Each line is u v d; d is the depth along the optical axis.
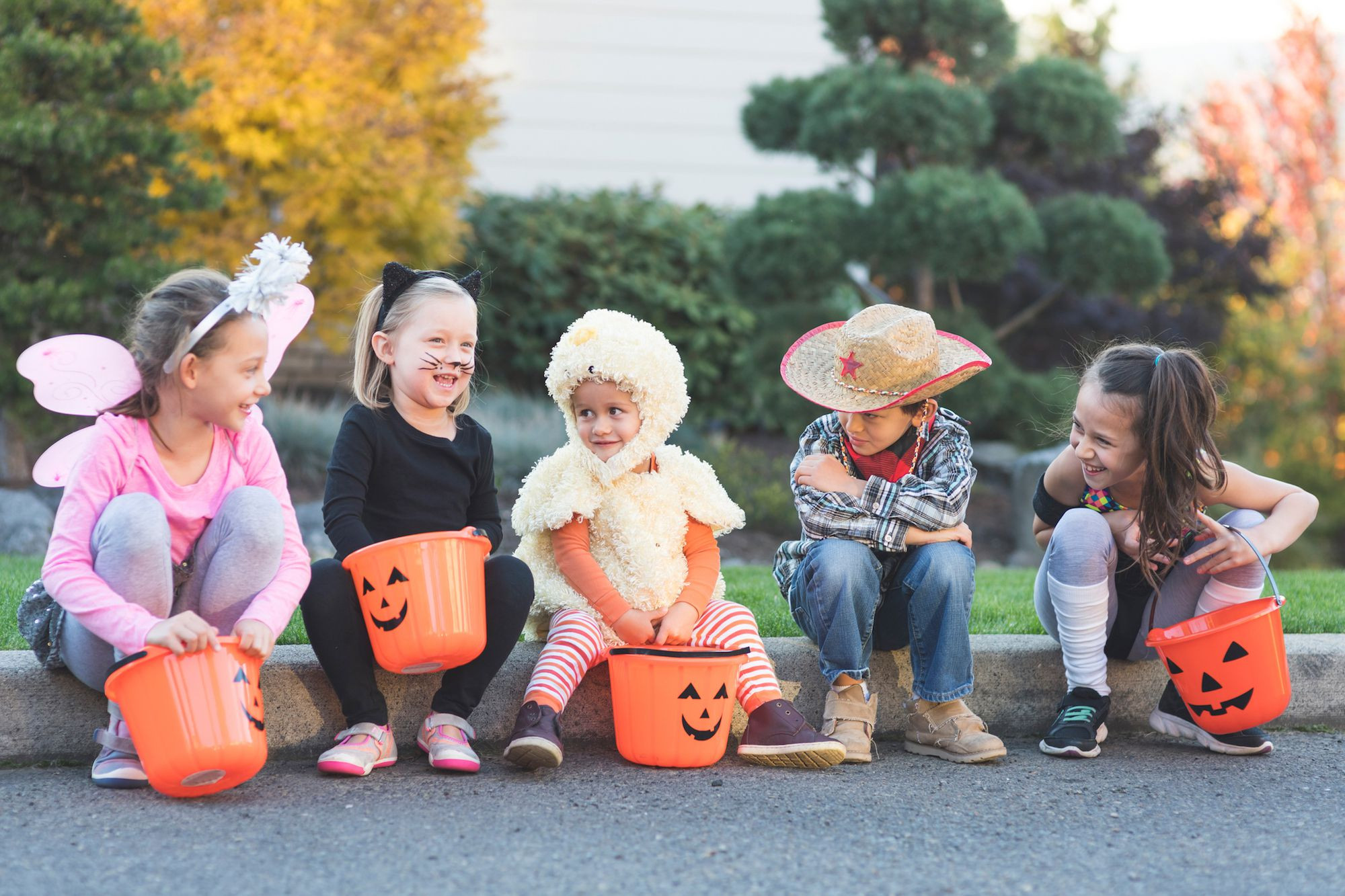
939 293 9.50
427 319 2.73
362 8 8.24
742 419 9.73
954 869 1.99
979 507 7.90
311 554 5.44
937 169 7.18
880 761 2.68
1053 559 2.78
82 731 2.51
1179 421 2.62
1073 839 2.15
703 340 9.60
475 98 8.83
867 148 7.23
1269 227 11.09
